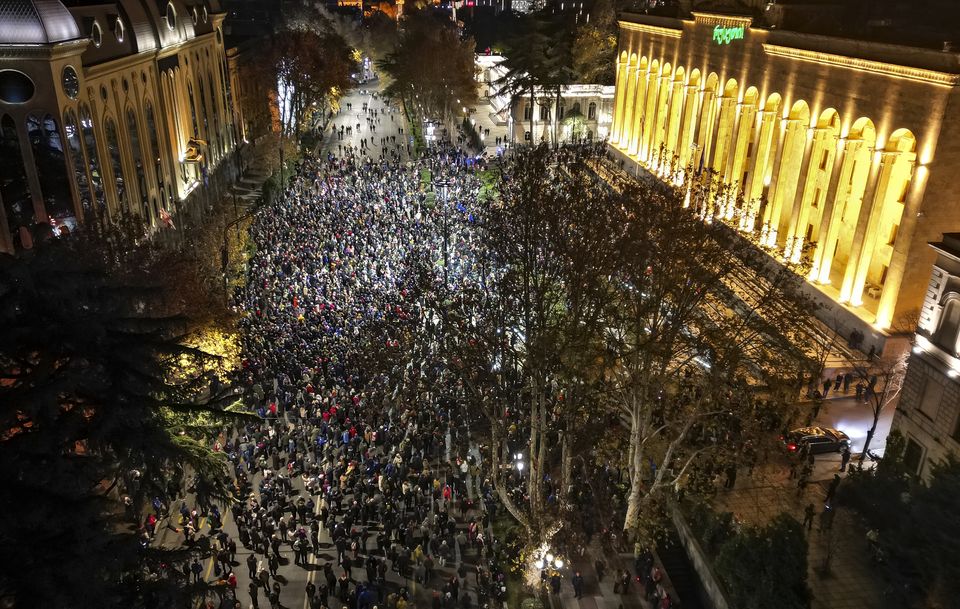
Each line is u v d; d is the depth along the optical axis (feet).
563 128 307.58
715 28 199.93
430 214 208.54
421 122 354.54
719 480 108.68
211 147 253.44
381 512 101.71
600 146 242.58
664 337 95.86
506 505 94.43
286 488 106.01
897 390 128.98
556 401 116.57
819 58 157.89
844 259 169.68
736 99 199.11
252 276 173.58
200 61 242.37
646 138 257.34
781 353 110.63
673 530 104.12
